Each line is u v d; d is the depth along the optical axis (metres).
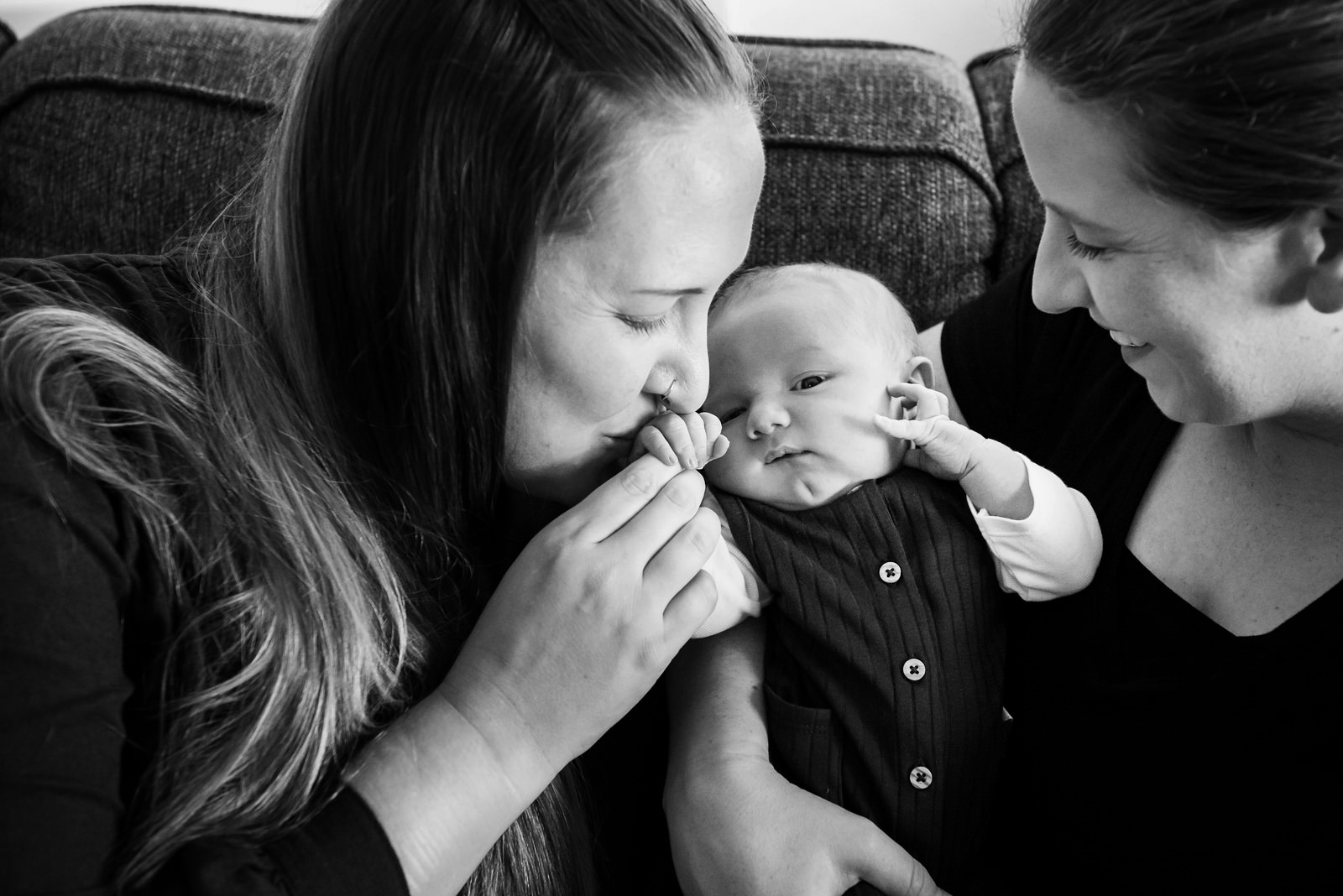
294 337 0.73
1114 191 0.56
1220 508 0.76
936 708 0.85
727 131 0.64
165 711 0.66
